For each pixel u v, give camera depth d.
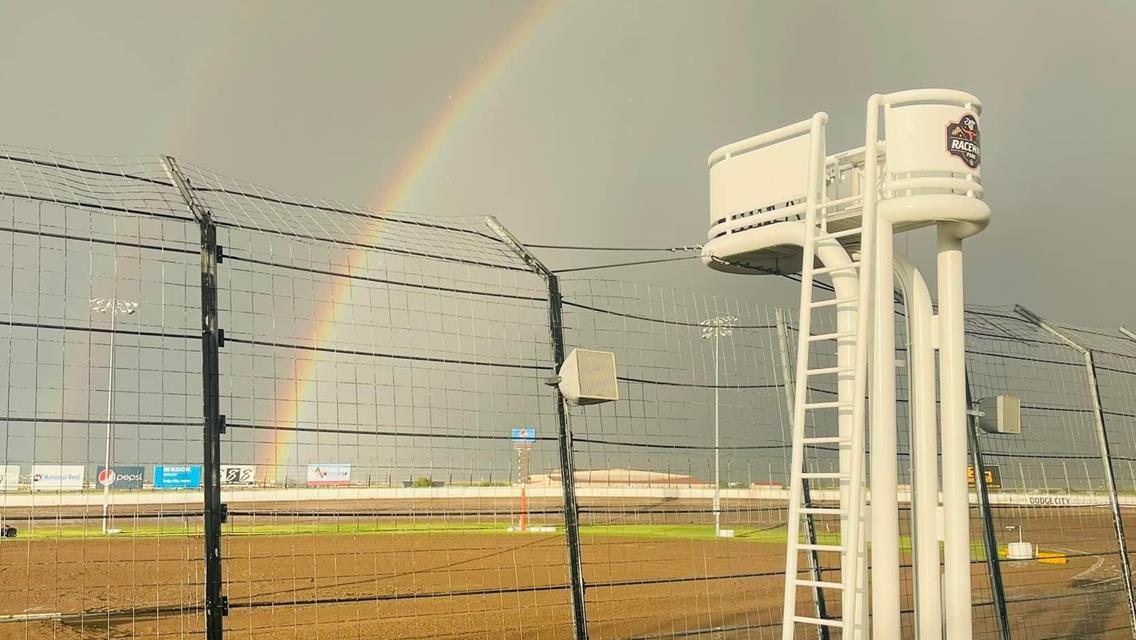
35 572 16.00
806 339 7.02
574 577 7.30
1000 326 11.02
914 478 7.36
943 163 6.98
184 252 6.38
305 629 11.80
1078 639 11.57
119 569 16.64
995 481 10.40
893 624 6.75
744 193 7.79
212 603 6.04
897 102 7.09
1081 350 11.39
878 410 6.89
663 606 14.01
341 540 20.16
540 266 7.71
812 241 7.04
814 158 7.14
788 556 6.80
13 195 5.85
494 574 18.16
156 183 6.47
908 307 7.51
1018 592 15.45
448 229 7.47
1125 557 11.21
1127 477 11.99
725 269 8.33
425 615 12.10
